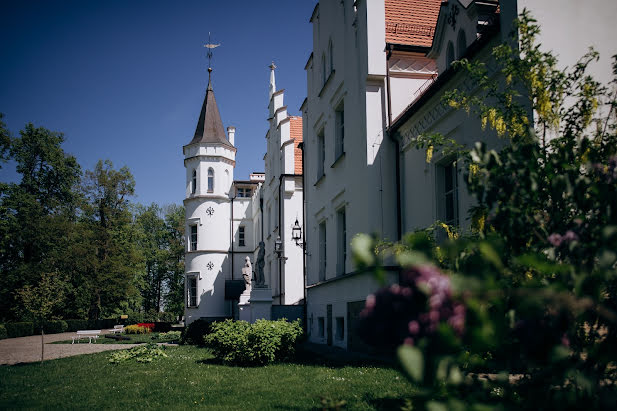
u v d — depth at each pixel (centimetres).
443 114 1097
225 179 4119
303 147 2302
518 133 512
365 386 790
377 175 1373
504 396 279
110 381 1082
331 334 1709
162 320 5941
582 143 375
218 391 866
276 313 2242
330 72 1875
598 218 315
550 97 499
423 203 1225
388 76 1408
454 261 291
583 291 270
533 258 224
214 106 4241
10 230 3991
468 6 1108
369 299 200
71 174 4559
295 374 1031
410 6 1579
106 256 4431
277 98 3108
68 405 802
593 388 267
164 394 864
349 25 1573
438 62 1317
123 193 4656
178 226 6366
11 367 1509
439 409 212
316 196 2027
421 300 194
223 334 1350
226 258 4028
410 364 172
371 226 1343
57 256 4072
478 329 195
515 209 316
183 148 4150
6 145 4300
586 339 326
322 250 1972
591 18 842
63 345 2620
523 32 521
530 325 227
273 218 3127
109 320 4941
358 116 1464
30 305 1620
